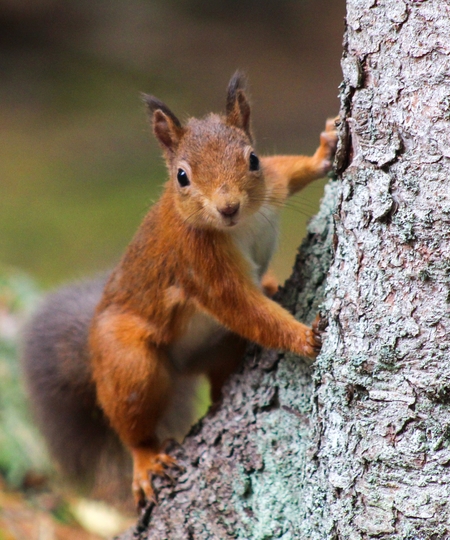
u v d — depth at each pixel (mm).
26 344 3248
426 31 3037
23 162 5480
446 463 3039
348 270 3061
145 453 3164
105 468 3234
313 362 3105
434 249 3039
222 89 6195
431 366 3041
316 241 3127
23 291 3404
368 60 3051
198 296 3146
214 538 3109
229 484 3109
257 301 3129
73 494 3250
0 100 6289
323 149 3174
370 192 3051
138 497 3145
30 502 3246
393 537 3047
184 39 6945
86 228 4574
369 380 3051
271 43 6879
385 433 3049
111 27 7113
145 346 3166
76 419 3232
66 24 7105
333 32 6934
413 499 3043
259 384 3117
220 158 3133
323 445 3068
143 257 3168
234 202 3121
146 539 3129
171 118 3158
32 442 3275
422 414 3043
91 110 6117
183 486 3123
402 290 3045
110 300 3184
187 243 3143
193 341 3172
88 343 3213
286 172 3174
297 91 6133
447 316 3039
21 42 6914
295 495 3098
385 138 3047
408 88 3041
